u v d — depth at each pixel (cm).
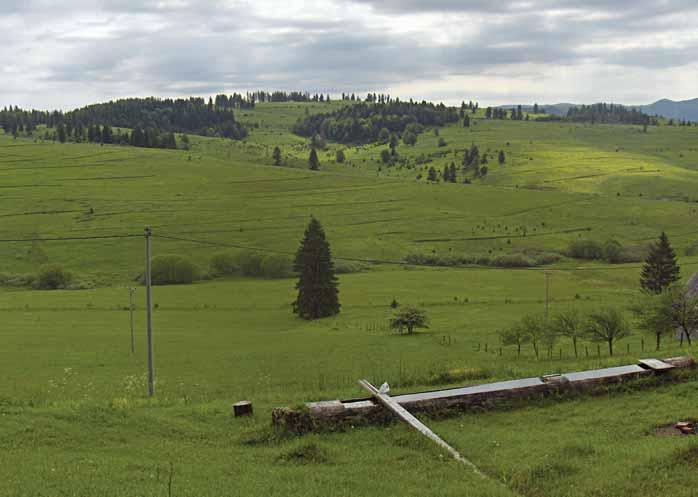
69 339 8650
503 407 2173
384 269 15400
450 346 7412
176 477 1627
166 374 5994
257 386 4612
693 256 15988
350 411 2012
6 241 17838
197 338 8756
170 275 14412
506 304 10962
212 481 1591
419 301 11481
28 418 2106
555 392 2253
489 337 8044
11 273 15450
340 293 12531
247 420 2206
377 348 7469
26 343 8294
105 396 4147
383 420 2028
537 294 11956
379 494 1486
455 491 1488
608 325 5928
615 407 2139
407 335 8481
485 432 1948
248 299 12419
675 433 1873
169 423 2153
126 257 16638
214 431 2089
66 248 17312
